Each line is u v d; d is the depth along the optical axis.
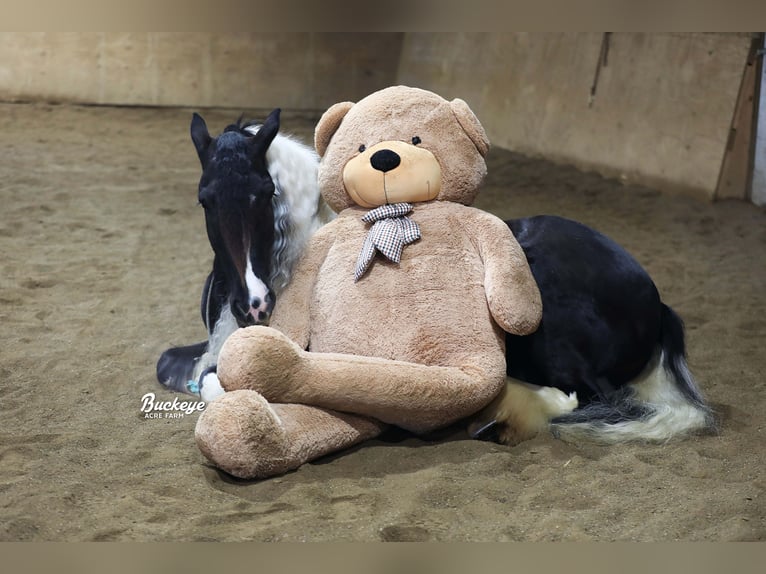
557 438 2.79
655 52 7.53
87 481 2.56
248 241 2.61
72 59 11.06
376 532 2.24
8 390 3.33
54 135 9.33
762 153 6.58
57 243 5.62
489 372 2.62
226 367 2.43
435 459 2.64
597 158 8.00
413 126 2.78
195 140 2.76
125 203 6.76
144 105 11.30
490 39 9.91
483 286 2.70
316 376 2.46
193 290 4.78
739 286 5.04
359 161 2.75
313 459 2.58
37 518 2.33
